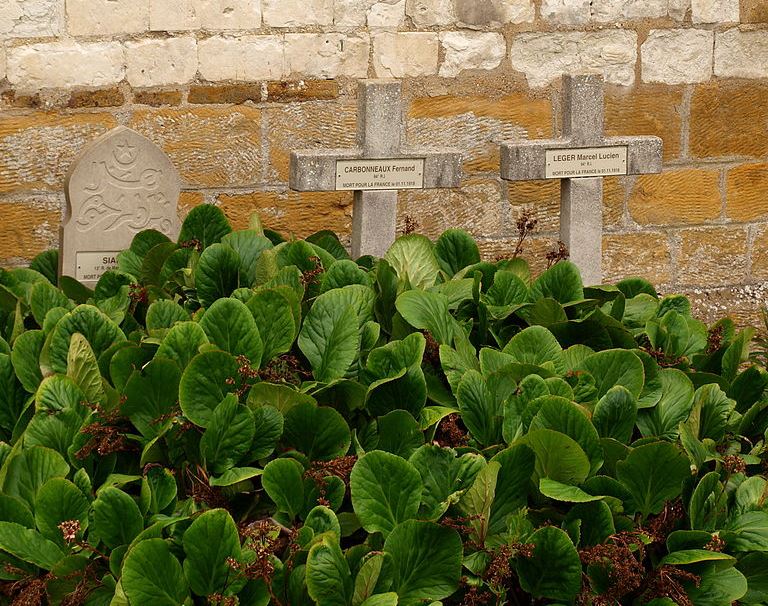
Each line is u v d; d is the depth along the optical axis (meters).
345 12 6.12
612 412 2.83
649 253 6.85
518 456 2.66
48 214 5.90
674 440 2.97
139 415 2.85
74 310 3.08
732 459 2.77
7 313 3.65
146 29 5.86
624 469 2.67
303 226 6.30
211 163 6.09
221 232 3.98
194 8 5.91
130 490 2.80
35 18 5.70
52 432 2.79
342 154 5.04
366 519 2.56
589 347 3.32
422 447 2.68
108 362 3.04
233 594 2.46
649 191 6.77
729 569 2.58
